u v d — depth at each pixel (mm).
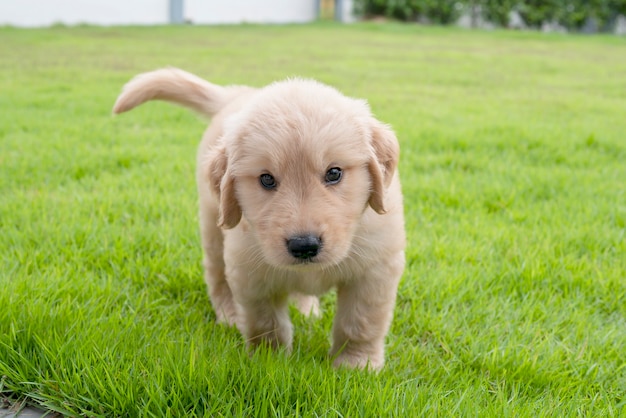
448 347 941
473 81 2859
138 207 1221
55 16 5102
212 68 2947
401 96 2379
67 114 1928
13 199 1233
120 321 925
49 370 840
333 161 833
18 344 857
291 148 822
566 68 3395
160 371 824
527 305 1000
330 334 983
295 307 1039
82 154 1504
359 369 877
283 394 816
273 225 824
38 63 3000
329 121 836
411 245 1137
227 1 6117
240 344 937
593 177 1412
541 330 965
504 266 1075
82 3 5234
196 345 885
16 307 905
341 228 833
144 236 1131
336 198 835
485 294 1023
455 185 1354
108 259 1074
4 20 4836
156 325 928
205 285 1059
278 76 2729
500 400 832
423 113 2039
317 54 3693
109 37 4309
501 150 1643
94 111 1993
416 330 974
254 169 837
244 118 857
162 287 1034
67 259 1069
